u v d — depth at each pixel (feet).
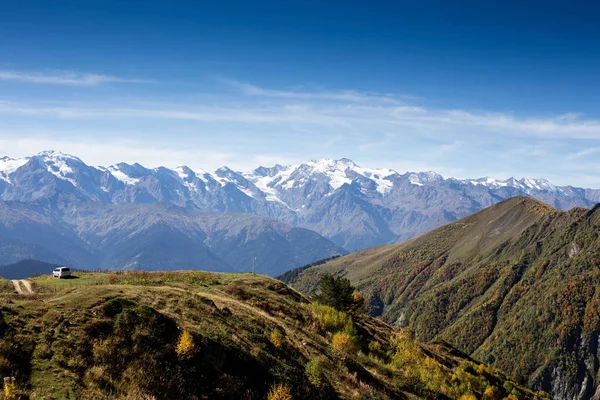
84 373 64.23
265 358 88.28
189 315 92.63
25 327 69.87
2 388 56.13
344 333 137.39
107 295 85.66
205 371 75.25
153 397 64.69
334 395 90.02
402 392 113.60
